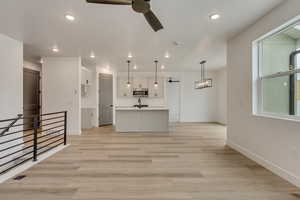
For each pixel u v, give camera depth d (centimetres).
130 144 437
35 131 314
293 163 229
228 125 419
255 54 313
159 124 614
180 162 312
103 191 216
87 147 409
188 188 223
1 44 351
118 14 268
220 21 295
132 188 223
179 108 851
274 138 263
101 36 361
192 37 370
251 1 235
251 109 321
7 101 368
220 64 661
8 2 234
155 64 660
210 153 362
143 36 362
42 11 259
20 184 232
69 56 531
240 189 220
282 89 268
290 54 254
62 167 289
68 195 207
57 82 543
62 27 316
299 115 243
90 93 715
